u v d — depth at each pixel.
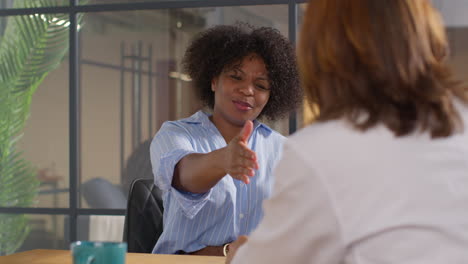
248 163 1.21
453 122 0.70
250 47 1.82
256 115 1.87
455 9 2.59
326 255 0.67
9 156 2.94
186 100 2.80
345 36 0.73
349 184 0.66
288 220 0.69
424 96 0.70
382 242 0.65
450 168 0.68
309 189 0.67
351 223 0.66
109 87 2.87
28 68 2.94
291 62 1.95
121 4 2.85
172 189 1.60
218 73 1.87
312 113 0.79
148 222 1.96
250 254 0.73
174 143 1.73
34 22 2.93
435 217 0.65
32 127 2.93
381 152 0.68
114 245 0.85
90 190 2.88
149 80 2.84
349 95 0.73
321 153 0.68
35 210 2.92
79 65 2.90
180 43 2.81
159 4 2.82
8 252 2.92
